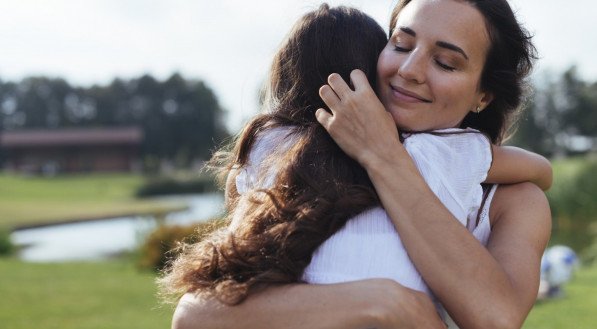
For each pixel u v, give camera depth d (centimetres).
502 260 160
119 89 8844
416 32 163
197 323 151
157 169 7531
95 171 7331
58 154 7306
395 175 154
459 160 163
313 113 175
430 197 152
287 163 162
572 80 6950
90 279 1060
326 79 176
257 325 147
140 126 8638
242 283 150
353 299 144
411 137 165
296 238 151
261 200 161
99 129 8112
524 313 150
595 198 1675
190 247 169
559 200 1711
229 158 185
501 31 165
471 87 166
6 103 9100
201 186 5353
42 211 3206
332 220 153
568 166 1917
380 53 176
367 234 153
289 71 180
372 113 159
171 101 8788
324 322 144
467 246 148
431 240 148
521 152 181
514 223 169
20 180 5744
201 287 155
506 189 178
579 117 6856
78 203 3878
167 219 1521
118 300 858
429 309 146
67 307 809
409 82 164
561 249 793
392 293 143
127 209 3338
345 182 159
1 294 896
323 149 164
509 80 171
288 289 149
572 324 617
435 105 164
